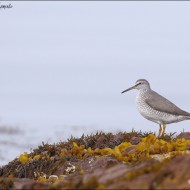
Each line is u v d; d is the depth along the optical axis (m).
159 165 12.50
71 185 12.90
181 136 23.86
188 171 11.69
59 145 23.19
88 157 20.31
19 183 15.10
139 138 23.00
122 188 11.76
